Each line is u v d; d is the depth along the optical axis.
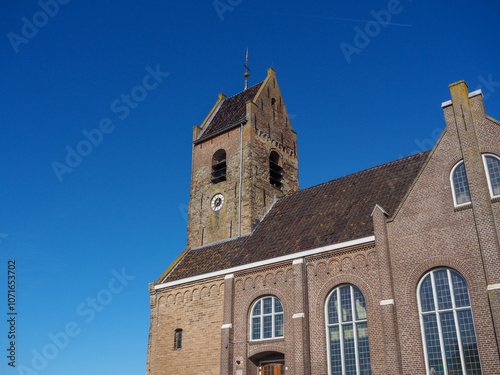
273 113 48.50
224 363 32.53
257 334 32.50
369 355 27.23
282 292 31.94
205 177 46.38
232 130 46.19
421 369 24.55
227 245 40.22
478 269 24.34
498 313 22.77
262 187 43.31
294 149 49.50
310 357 29.09
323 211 35.50
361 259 29.02
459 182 26.73
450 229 25.95
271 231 37.75
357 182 36.53
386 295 26.61
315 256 31.06
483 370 22.81
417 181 28.17
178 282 38.50
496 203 24.75
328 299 29.86
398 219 28.03
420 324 25.39
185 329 36.50
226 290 34.69
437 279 25.80
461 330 24.27
